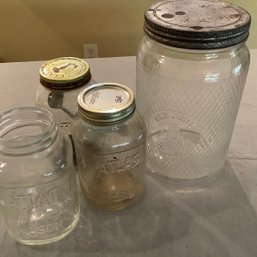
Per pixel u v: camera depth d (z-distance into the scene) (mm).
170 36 477
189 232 534
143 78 623
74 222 546
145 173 593
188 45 475
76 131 534
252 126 718
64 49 1631
